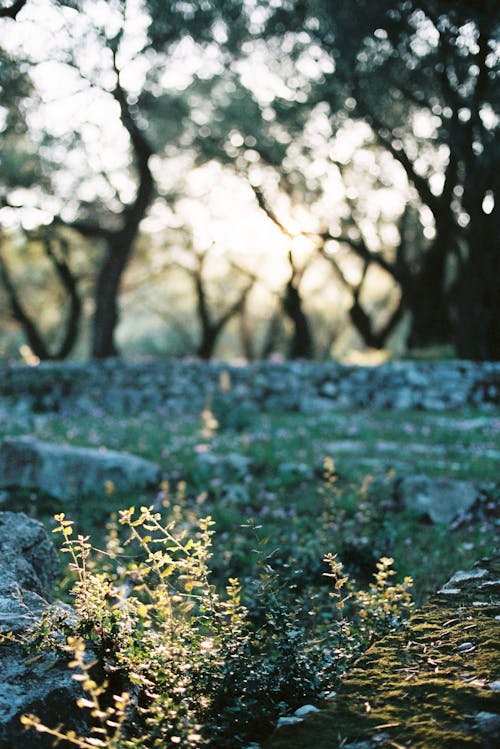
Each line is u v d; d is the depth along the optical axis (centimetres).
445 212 2450
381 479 1002
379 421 1617
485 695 304
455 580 457
